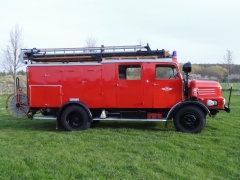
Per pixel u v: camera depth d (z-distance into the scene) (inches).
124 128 292.0
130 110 290.7
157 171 167.3
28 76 298.2
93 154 199.6
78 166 173.9
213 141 237.3
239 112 423.8
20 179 157.4
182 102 269.1
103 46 288.5
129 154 199.3
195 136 253.9
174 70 277.7
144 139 242.5
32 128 310.3
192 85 276.8
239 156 195.6
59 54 294.2
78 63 291.4
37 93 297.9
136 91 281.9
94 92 288.8
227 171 170.4
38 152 204.5
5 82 1288.1
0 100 720.3
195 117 268.5
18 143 237.3
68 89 292.7
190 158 191.2
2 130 298.8
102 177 157.5
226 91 992.9
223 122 330.0
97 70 287.7
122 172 164.2
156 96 279.1
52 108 304.0
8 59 794.2
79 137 253.8
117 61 283.6
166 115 287.4
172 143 228.5
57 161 184.1
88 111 285.3
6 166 174.1
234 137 252.7
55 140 243.3
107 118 288.5
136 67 283.4
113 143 229.3
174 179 155.7
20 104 310.8
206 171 171.0
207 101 273.7
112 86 285.4
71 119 294.0
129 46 284.5
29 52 297.6
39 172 164.9
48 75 295.1
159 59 279.0
